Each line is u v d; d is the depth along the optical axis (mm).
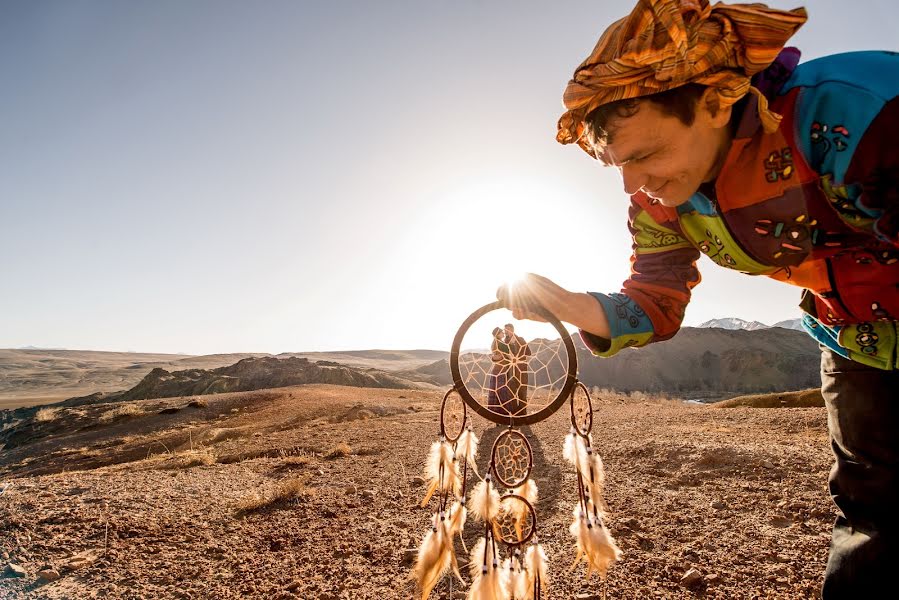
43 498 4750
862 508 1429
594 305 1592
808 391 17859
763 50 1096
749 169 1247
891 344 1344
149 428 21562
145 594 3031
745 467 5094
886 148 1095
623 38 1166
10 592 3072
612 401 20141
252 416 20781
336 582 3156
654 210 1635
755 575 2988
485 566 1708
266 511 4500
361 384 51344
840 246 1310
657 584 2965
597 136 1301
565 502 4461
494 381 1929
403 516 4340
